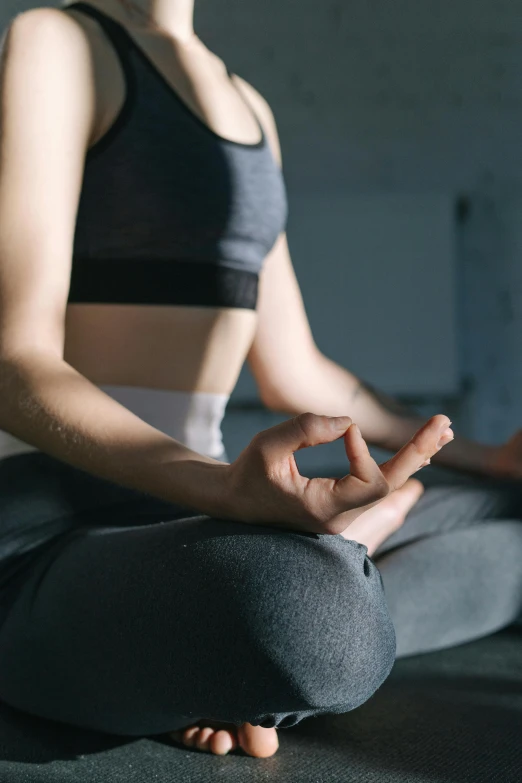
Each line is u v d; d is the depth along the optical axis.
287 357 1.44
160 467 0.82
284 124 4.23
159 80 1.12
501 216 4.14
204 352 1.14
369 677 0.83
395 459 0.74
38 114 1.00
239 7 4.17
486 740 1.08
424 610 1.42
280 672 0.79
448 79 4.18
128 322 1.09
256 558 0.81
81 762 1.00
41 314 0.94
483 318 4.14
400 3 4.16
